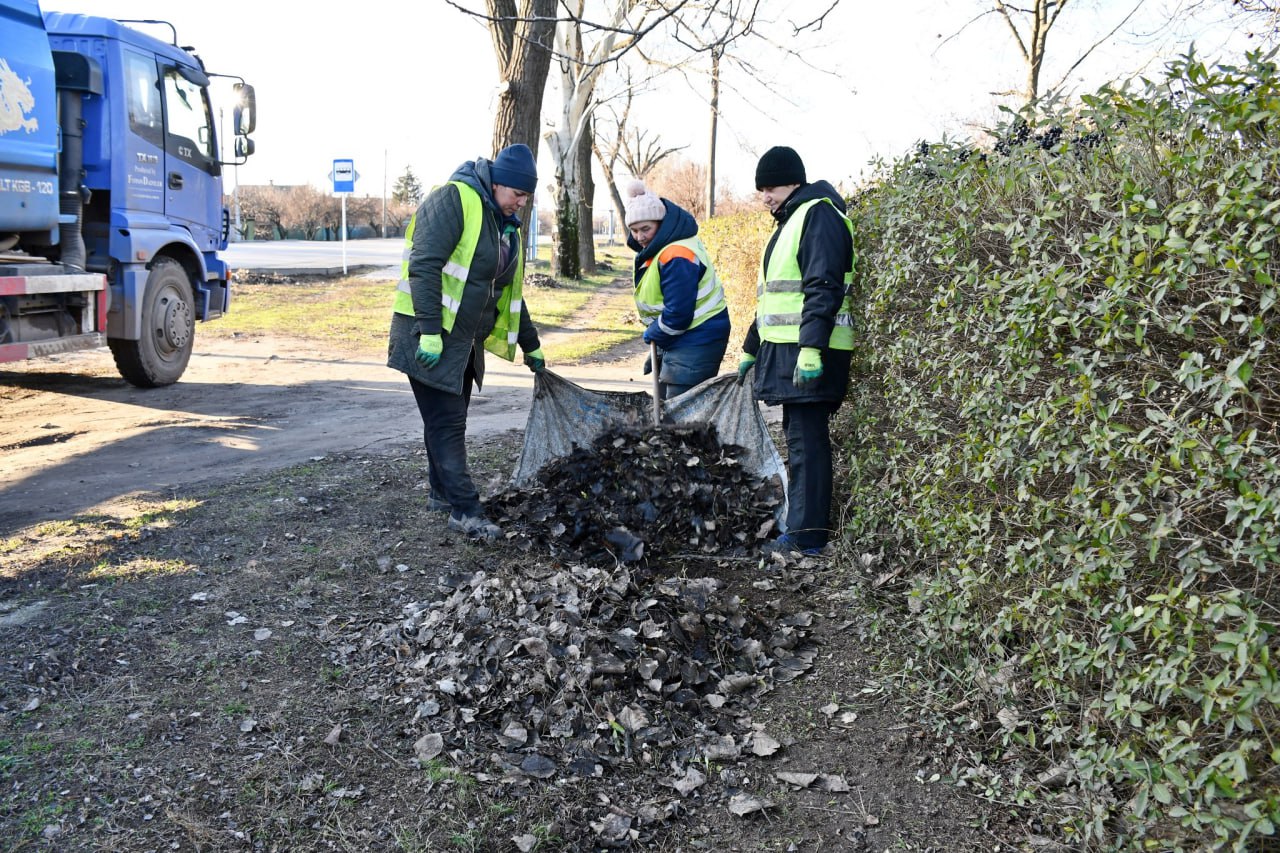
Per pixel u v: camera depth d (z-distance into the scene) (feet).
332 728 10.69
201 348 41.34
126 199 28.78
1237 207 6.95
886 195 14.64
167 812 9.22
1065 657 9.08
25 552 15.19
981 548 10.65
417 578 14.69
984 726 10.62
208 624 12.92
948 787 9.93
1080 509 8.93
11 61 24.02
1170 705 8.50
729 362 37.93
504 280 16.80
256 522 16.85
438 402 16.43
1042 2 42.55
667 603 12.95
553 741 10.57
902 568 14.26
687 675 11.80
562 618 12.24
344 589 14.26
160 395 30.58
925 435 12.50
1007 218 10.28
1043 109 9.98
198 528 16.49
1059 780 9.56
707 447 17.16
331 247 131.44
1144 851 8.16
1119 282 7.97
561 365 38.24
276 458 22.11
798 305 14.84
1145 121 8.11
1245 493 6.89
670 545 15.75
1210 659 7.61
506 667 11.57
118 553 15.24
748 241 46.70
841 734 10.96
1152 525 7.87
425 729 10.75
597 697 11.14
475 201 15.53
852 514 16.40
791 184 15.08
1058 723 9.78
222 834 9.00
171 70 31.24
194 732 10.50
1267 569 7.57
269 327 47.73
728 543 15.89
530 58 43.96
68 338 27.14
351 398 30.68
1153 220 8.05
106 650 12.08
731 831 9.43
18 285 24.40
